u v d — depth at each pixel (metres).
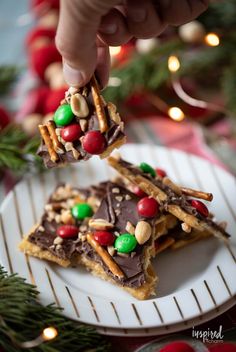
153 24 0.28
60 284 0.33
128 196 0.36
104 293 0.33
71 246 0.34
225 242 0.35
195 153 0.45
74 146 0.30
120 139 0.29
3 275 0.31
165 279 0.34
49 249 0.34
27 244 0.34
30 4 0.60
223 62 0.48
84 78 0.28
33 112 0.47
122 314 0.31
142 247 0.33
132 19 0.28
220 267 0.34
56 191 0.38
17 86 0.52
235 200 0.38
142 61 0.47
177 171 0.41
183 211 0.34
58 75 0.48
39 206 0.38
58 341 0.29
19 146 0.43
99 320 0.31
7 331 0.28
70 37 0.25
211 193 0.39
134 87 0.47
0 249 0.35
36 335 0.29
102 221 0.34
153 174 0.36
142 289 0.32
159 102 0.50
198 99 0.50
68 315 0.31
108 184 0.37
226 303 0.32
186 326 0.31
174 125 0.48
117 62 0.49
